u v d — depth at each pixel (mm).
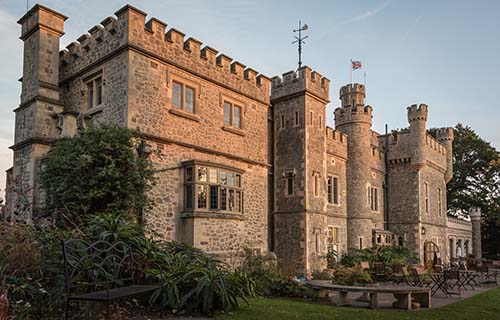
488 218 42062
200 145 14375
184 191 13523
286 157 19938
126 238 8242
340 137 24641
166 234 12781
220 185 14141
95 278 6938
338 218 23766
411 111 28500
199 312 7629
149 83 12883
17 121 14562
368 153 25797
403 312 9820
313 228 19234
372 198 27484
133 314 7281
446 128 33781
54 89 14102
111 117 12711
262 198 17016
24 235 7320
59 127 13500
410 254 24547
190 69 14266
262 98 17609
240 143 16234
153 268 8391
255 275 12297
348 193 25156
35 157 13195
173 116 13547
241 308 8508
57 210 10609
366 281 14156
